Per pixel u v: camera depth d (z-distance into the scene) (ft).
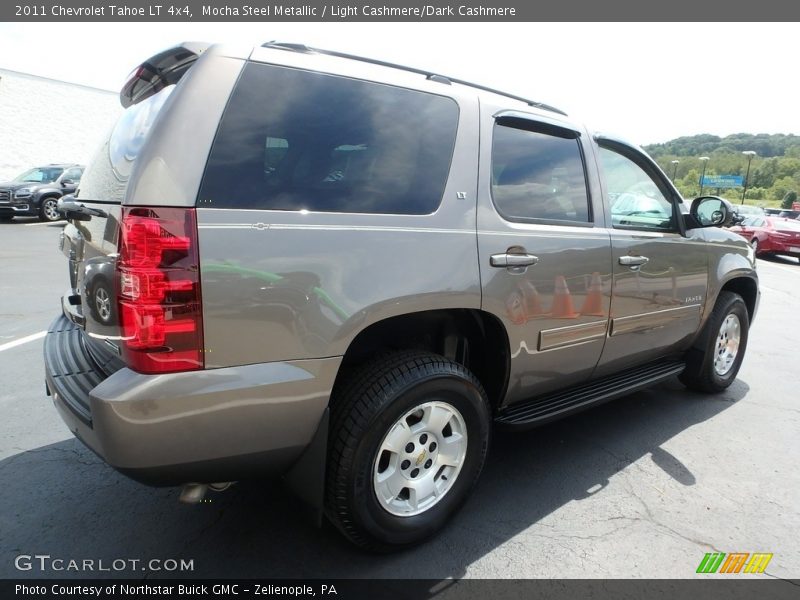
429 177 7.25
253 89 6.00
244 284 5.61
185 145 5.48
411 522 7.24
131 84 7.23
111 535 7.57
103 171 6.87
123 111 7.55
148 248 5.23
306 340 6.00
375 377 6.73
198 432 5.56
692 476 9.60
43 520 7.86
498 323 7.90
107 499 8.41
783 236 50.14
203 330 5.46
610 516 8.32
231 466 5.98
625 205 10.50
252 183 5.81
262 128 5.98
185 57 6.08
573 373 9.59
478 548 7.50
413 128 7.25
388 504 7.06
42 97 67.92
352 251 6.31
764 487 9.27
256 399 5.77
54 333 8.52
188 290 5.35
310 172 6.27
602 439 11.04
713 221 11.39
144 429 5.30
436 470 7.58
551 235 8.52
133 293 5.26
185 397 5.40
